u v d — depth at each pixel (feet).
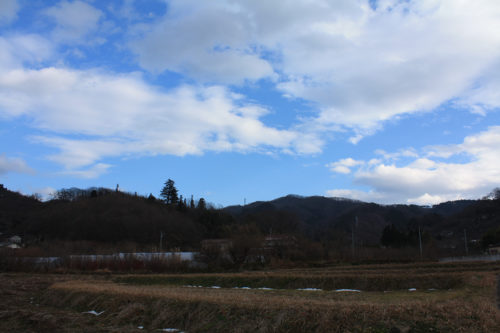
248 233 211.00
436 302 51.08
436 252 274.77
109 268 166.61
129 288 82.64
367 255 237.66
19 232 347.77
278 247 219.61
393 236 347.15
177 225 358.43
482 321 42.86
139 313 57.88
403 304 48.55
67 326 55.47
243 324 48.01
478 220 465.06
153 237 323.98
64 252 184.14
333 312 45.85
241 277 107.96
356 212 543.80
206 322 50.88
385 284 88.33
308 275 102.42
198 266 183.21
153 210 378.94
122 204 377.30
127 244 265.34
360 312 45.42
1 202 428.97
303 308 47.98
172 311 55.42
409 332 41.29
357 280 92.17
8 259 164.04
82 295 73.67
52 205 427.33
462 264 155.84
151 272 166.20
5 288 102.27
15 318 59.21
